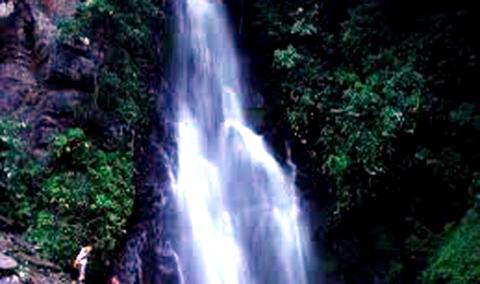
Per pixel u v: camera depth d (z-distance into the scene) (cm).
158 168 1191
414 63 1218
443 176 1147
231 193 1333
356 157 1188
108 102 1120
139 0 1241
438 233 1155
